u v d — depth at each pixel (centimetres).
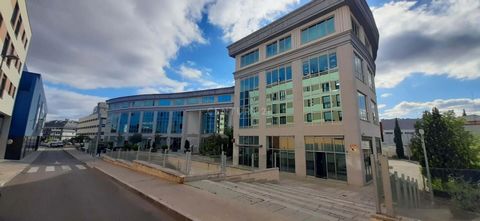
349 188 1630
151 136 5953
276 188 1309
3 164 2114
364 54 2253
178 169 1323
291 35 2428
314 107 2094
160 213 706
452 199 702
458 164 1245
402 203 611
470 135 1330
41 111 5009
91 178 1477
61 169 1984
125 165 2070
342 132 1858
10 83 2178
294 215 633
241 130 2831
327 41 2064
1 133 2552
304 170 2066
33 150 4644
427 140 1365
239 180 1430
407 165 2939
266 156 2458
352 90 1844
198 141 5547
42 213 686
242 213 652
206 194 895
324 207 797
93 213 698
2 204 771
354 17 2184
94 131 9050
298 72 2272
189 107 5744
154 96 6228
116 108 6944
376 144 2312
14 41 2039
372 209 822
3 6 1612
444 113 1388
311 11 2205
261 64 2689
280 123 2378
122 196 947
